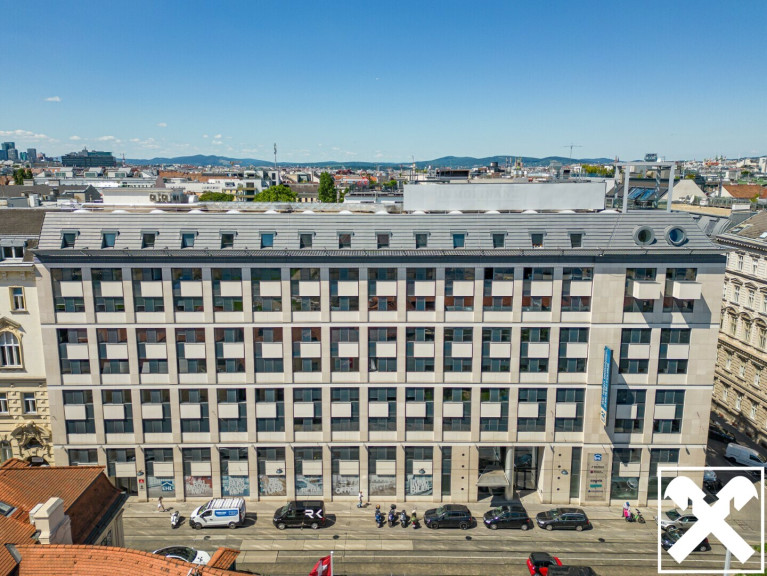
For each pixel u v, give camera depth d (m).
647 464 56.38
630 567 47.41
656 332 53.97
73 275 53.38
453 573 46.72
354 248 53.69
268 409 55.66
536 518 54.22
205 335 54.56
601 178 86.31
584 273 53.56
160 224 54.09
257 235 53.94
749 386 72.75
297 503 54.28
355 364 55.41
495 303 54.16
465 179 87.31
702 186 147.00
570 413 55.62
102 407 55.53
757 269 71.81
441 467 57.06
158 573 26.34
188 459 57.06
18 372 57.22
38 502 32.72
